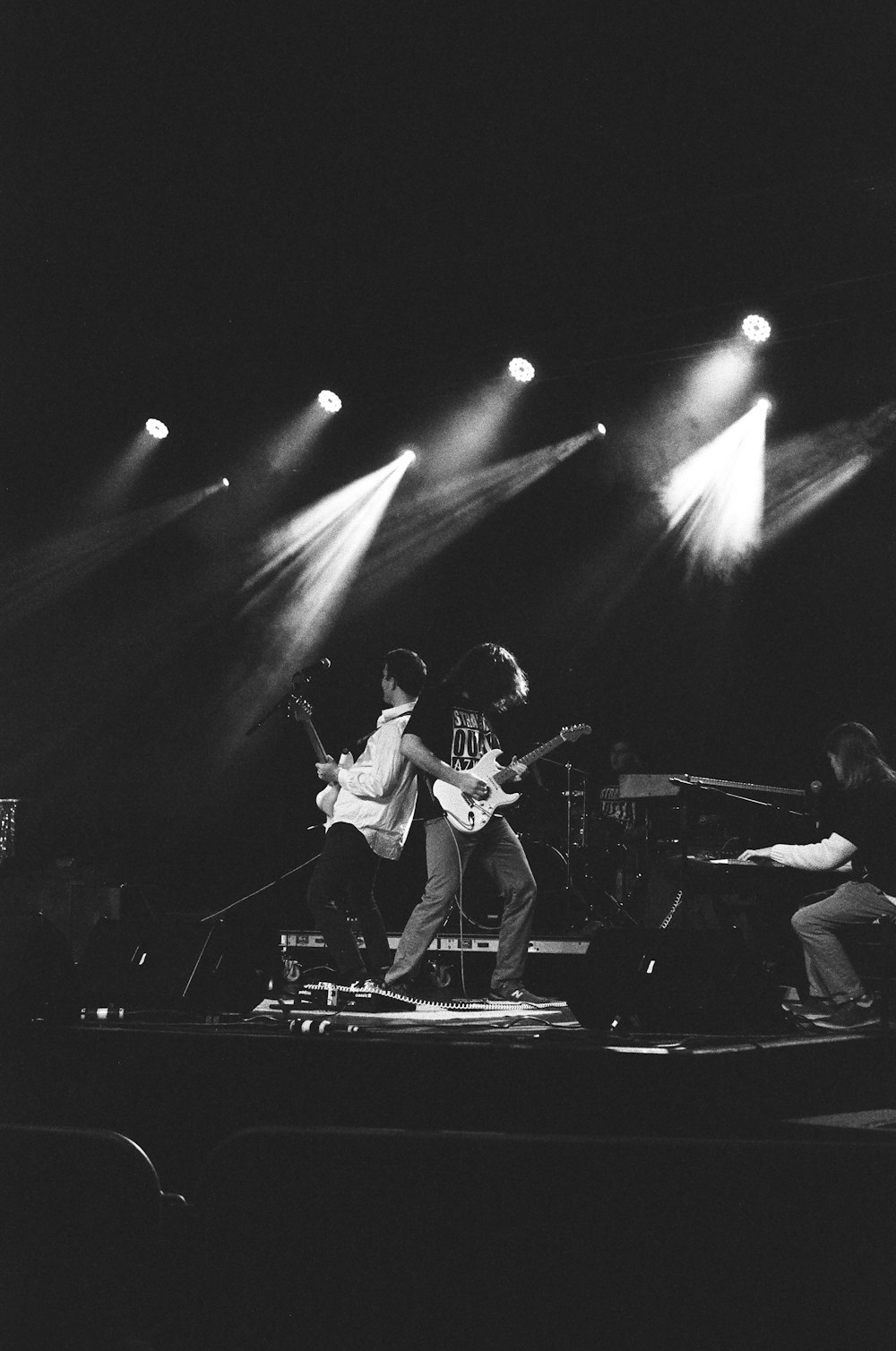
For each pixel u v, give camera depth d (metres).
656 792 7.67
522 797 8.48
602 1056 3.71
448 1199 1.77
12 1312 1.83
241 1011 4.57
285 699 5.79
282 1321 1.76
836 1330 1.73
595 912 8.21
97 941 4.63
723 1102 3.74
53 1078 4.16
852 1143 1.78
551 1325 1.76
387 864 8.08
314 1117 3.89
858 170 7.27
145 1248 1.79
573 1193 1.77
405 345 9.11
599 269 8.27
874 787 5.02
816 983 5.40
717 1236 1.76
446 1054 3.79
